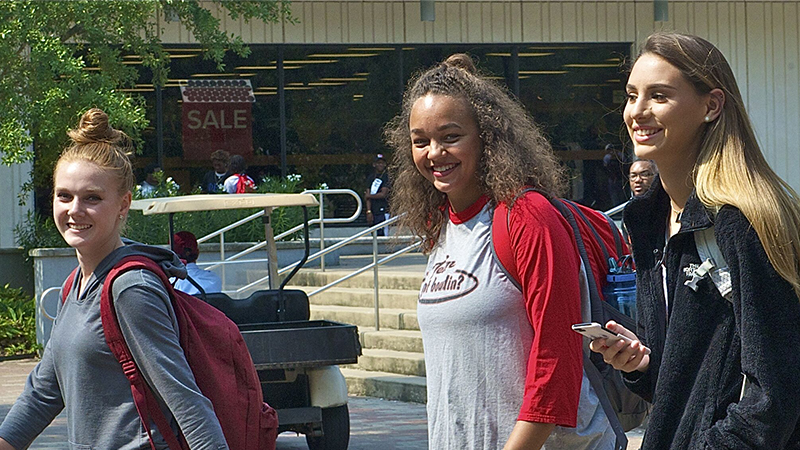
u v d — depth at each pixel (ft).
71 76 43.93
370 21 63.52
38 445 26.27
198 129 61.57
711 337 7.91
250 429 10.98
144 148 60.75
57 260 46.16
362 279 45.03
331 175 63.46
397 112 63.93
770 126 65.51
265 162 62.69
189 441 10.19
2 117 43.37
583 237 10.12
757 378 7.39
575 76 65.51
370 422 29.45
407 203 10.71
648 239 9.00
